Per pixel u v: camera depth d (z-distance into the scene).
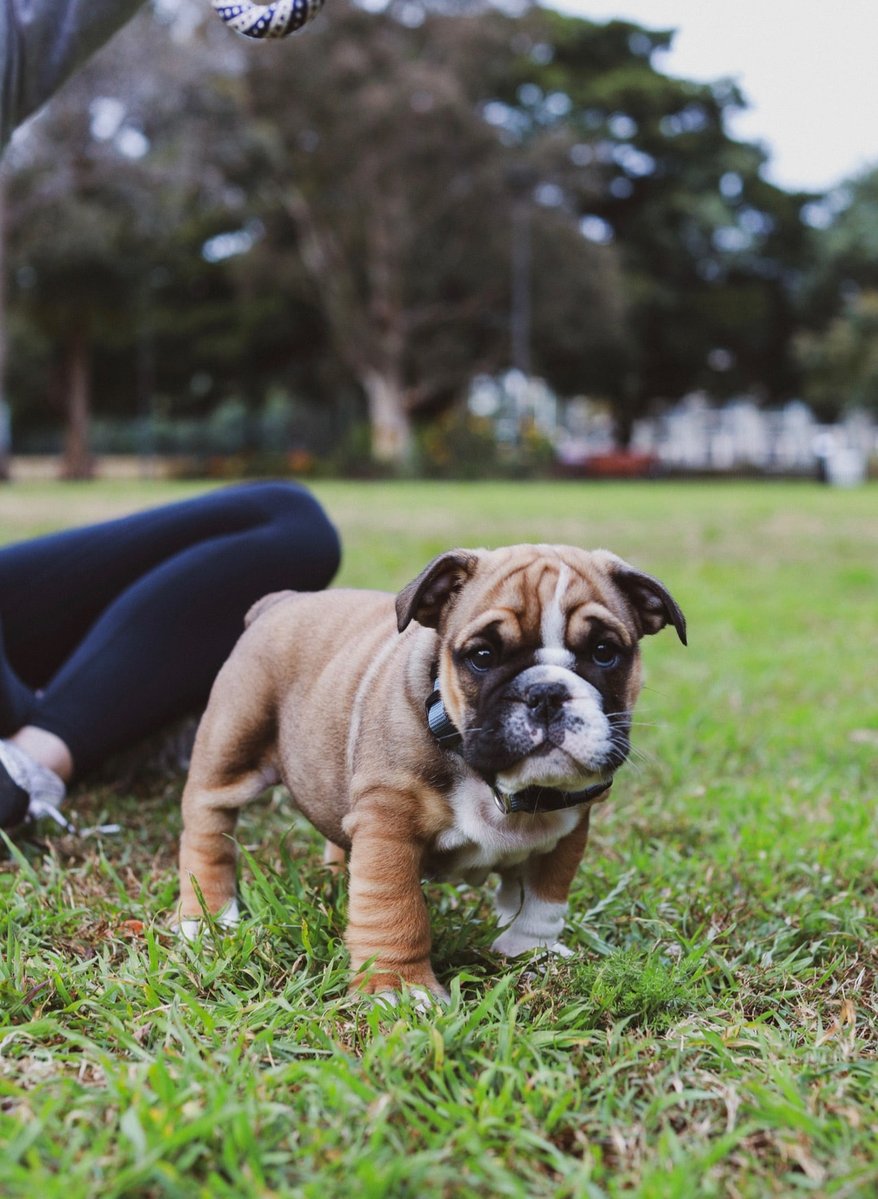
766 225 14.19
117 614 1.23
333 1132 0.79
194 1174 0.77
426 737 0.94
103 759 1.22
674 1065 0.86
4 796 1.12
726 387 14.99
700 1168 0.77
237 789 1.06
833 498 7.42
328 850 1.14
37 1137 0.77
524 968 0.98
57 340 12.05
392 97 9.74
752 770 1.47
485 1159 0.77
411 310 11.35
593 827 1.27
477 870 0.99
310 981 0.94
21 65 1.11
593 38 13.59
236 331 12.85
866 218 13.88
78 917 1.03
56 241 9.52
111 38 1.15
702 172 13.53
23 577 1.28
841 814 1.29
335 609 1.07
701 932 1.06
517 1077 0.83
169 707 1.23
